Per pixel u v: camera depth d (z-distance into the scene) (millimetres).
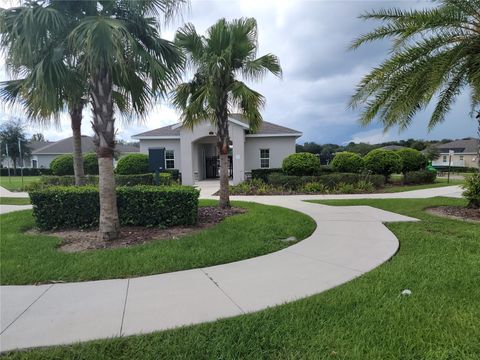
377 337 2885
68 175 19953
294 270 4648
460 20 7551
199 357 2666
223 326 3107
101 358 2646
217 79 9023
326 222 7969
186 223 7340
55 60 5371
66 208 7258
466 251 5344
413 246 5758
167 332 3006
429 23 7523
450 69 7852
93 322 3213
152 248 5629
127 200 7238
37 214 7219
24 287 4113
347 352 2684
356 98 8656
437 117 9211
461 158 52625
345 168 18047
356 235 6648
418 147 61719
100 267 4746
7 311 3461
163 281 4285
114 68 5977
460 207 9633
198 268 4781
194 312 3404
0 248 5703
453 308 3375
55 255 5301
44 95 5559
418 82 7883
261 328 3066
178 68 7047
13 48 5211
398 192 15219
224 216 8773
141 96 7137
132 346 2801
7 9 5219
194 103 9195
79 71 5973
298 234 6742
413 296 3674
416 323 3104
